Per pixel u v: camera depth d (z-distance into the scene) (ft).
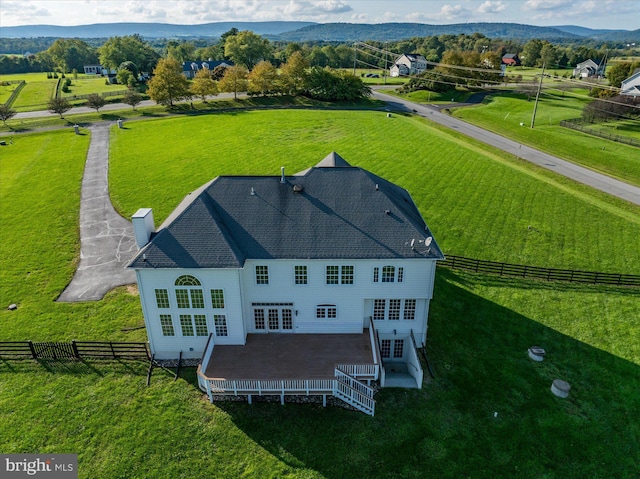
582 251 139.44
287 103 374.22
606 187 192.65
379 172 201.67
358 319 92.79
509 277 124.88
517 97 404.36
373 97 410.93
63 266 127.54
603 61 578.25
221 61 578.25
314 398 81.76
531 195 178.91
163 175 199.11
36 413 78.48
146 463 70.54
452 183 190.19
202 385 81.56
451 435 76.38
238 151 232.32
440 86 423.64
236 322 87.66
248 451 72.59
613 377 90.48
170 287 83.66
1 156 228.22
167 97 337.31
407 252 85.92
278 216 90.43
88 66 648.79
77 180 194.29
